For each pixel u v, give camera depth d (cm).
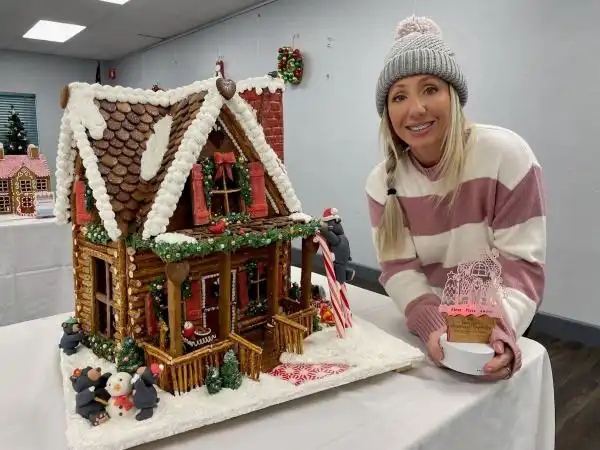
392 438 82
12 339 125
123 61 672
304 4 380
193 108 107
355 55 349
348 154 370
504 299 106
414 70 107
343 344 111
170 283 93
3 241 229
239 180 114
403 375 106
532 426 113
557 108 247
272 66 423
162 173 103
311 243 120
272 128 130
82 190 110
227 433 84
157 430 79
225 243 98
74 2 401
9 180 263
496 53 268
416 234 126
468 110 285
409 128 111
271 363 107
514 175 109
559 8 239
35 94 645
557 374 220
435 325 112
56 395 97
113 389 82
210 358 97
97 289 115
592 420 186
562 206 253
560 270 258
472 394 97
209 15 451
